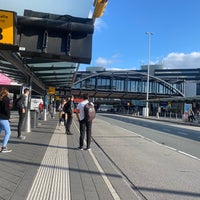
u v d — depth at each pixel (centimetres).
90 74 10069
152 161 1088
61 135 1762
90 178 803
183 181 813
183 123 4281
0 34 1080
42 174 807
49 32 1228
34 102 4897
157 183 786
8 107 1055
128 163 1037
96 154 1193
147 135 2105
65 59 1292
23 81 2986
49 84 3741
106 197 646
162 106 7638
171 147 1505
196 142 1780
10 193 632
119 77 10450
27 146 1246
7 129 1066
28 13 1217
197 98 5138
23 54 1245
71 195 646
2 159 959
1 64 1911
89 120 1263
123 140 1716
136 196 667
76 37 1249
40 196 629
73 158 1066
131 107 11188
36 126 2198
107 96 10788
